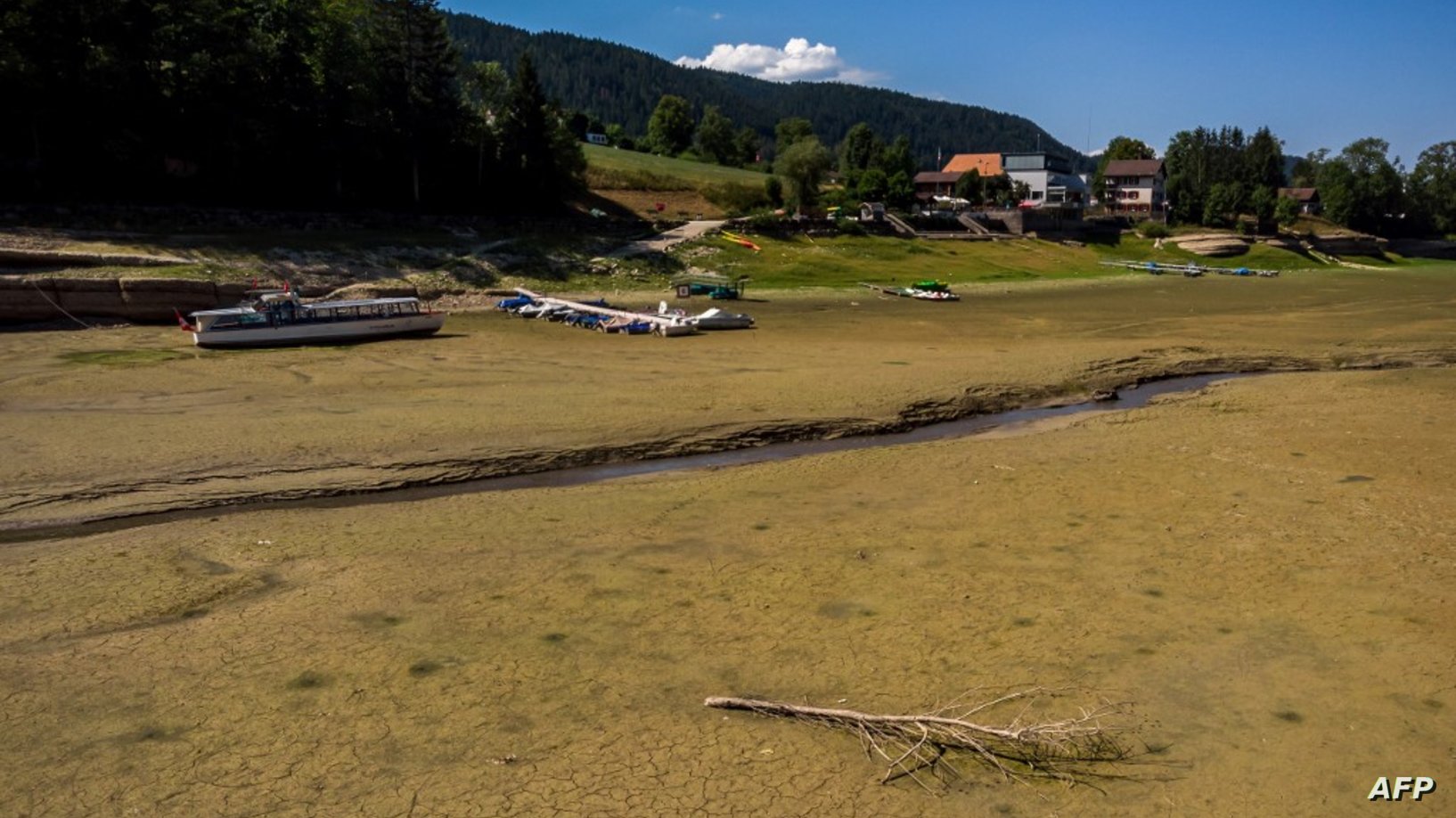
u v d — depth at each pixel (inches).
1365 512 704.4
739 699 422.9
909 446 930.7
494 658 465.4
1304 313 2326.5
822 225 3545.8
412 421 976.9
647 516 701.3
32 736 394.3
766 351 1536.7
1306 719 411.5
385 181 2910.9
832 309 2246.6
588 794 356.8
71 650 470.9
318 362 1380.4
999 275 3267.7
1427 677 447.2
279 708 416.5
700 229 3257.9
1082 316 2182.6
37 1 2140.7
